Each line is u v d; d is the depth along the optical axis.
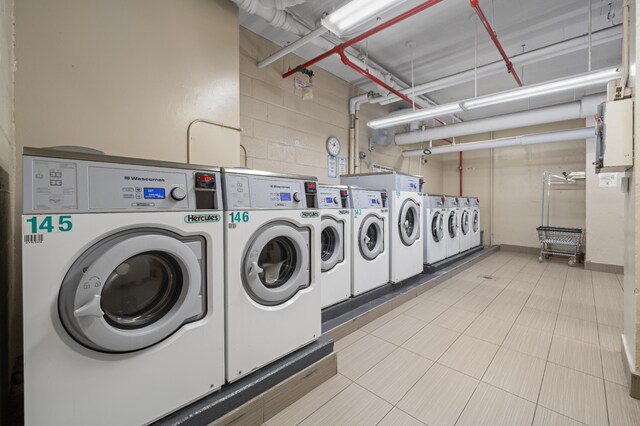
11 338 1.49
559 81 3.02
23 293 0.91
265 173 1.63
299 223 1.76
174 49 2.38
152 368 1.16
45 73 1.82
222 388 1.41
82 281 0.98
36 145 1.80
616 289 3.79
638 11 1.63
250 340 1.49
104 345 1.02
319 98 4.48
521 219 6.50
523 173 6.46
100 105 2.03
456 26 3.40
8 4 1.56
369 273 2.95
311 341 1.83
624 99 1.77
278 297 1.62
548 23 3.31
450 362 2.08
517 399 1.69
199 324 1.30
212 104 2.60
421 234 3.76
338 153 4.78
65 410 0.98
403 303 3.21
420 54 4.02
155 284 1.28
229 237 1.40
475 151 7.17
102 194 1.06
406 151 6.34
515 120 4.75
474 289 3.76
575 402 1.66
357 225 2.80
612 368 1.99
